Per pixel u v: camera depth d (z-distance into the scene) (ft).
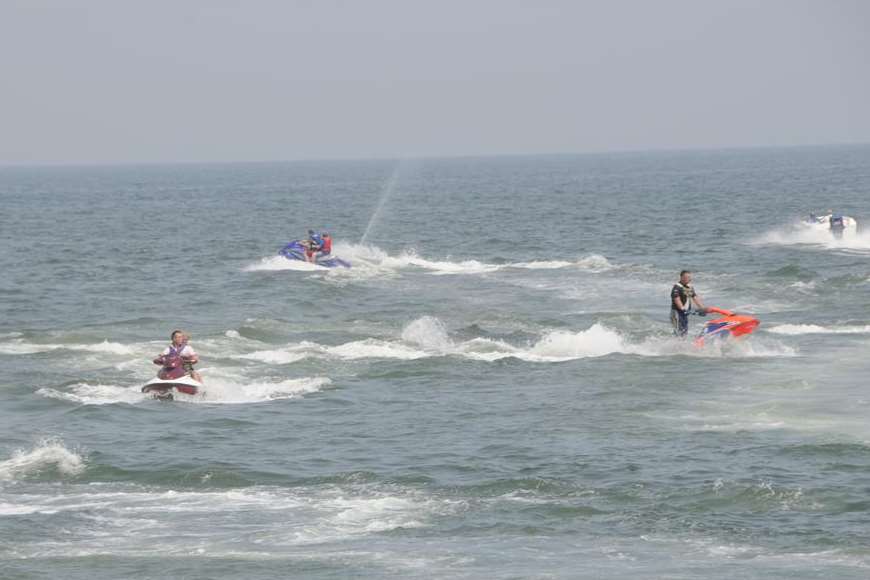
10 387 203.51
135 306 315.78
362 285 353.51
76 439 168.86
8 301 330.13
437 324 261.24
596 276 364.58
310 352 235.20
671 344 233.96
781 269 358.23
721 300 303.48
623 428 169.99
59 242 561.02
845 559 114.21
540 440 164.55
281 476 148.77
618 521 128.36
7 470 151.33
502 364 221.25
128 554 119.24
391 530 126.82
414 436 169.58
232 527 128.16
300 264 404.16
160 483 146.92
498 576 111.45
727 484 139.03
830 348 229.04
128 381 210.38
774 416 173.99
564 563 115.03
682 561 114.83
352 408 189.06
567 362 221.87
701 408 181.06
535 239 527.81
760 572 111.04
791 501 132.98
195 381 198.70
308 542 122.93
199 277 384.68
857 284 319.06
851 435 161.17
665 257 427.74
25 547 121.29
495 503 135.85
